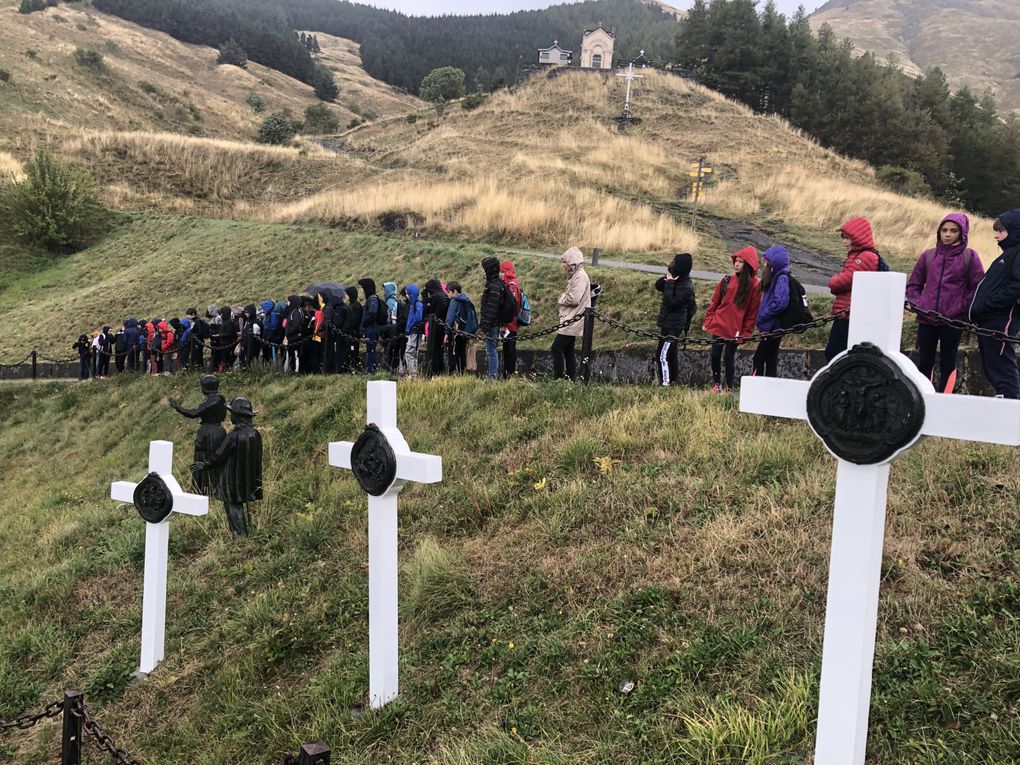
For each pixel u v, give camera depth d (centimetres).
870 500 316
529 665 504
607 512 632
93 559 895
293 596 682
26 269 3516
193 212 3988
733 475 631
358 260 2453
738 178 3600
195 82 10488
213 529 870
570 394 884
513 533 654
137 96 8075
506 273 1054
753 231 2580
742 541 538
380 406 518
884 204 2769
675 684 445
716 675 441
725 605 491
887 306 310
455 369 1171
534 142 4338
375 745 483
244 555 797
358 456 529
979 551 473
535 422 838
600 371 1277
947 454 586
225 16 13225
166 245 3391
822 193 3000
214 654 651
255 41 12738
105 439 1443
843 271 721
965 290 675
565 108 5094
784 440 659
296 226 3067
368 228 2856
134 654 695
